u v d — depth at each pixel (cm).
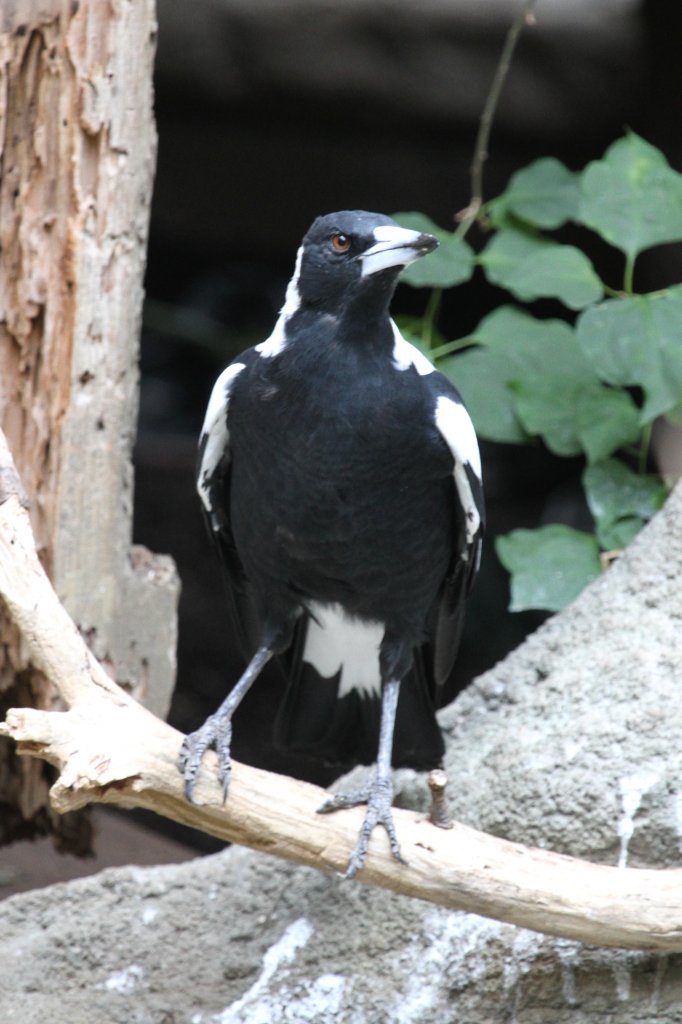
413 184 1580
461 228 908
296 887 698
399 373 625
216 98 1541
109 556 737
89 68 703
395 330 646
